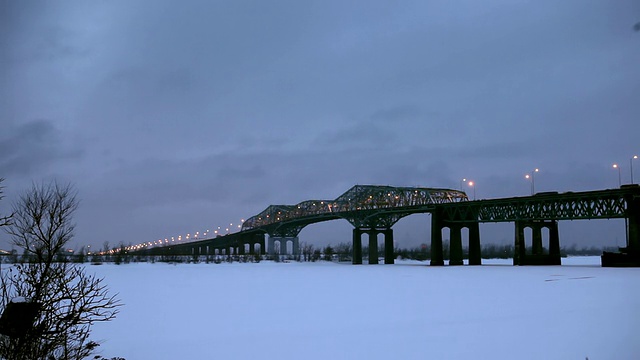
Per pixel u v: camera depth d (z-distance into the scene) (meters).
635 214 83.44
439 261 120.50
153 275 81.00
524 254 106.50
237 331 24.69
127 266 128.00
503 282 54.00
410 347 19.70
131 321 28.42
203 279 68.88
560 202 94.50
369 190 161.75
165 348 20.55
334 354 18.91
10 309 9.24
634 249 83.94
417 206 129.50
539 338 20.78
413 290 45.84
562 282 52.00
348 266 127.75
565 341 20.02
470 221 113.62
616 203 85.69
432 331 23.17
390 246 155.50
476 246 120.06
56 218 9.79
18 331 9.22
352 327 25.02
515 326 23.97
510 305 32.50
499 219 107.56
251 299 40.25
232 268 115.19
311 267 121.31
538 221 113.94
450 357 17.80
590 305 31.64
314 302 37.28
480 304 33.50
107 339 22.61
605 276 61.25
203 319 29.03
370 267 117.25
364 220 149.75
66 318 9.96
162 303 37.69
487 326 24.19
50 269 9.79
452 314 28.89
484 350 18.77
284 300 39.03
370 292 44.81
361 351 19.27
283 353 19.31
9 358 9.11
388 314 29.61
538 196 97.69
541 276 63.91
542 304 32.66
